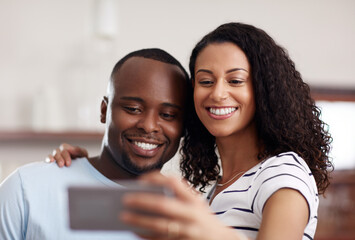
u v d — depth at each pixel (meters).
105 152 1.42
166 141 1.39
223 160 1.44
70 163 1.42
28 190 1.33
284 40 3.49
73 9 3.27
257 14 3.47
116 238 1.28
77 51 3.27
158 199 0.69
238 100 1.32
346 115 3.51
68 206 0.78
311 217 1.09
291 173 1.11
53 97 3.16
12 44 3.22
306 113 1.41
